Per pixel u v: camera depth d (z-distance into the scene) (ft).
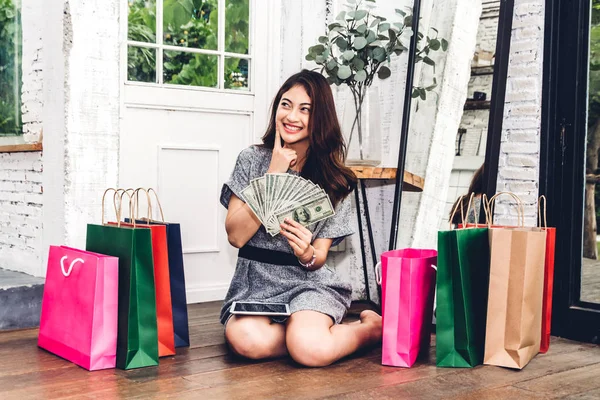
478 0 10.00
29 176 10.92
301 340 7.57
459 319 7.72
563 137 9.58
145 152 10.92
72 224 9.91
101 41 10.14
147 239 7.48
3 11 11.45
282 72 12.22
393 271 7.78
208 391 6.71
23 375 7.22
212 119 11.59
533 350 8.07
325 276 8.47
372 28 11.68
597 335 9.21
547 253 8.43
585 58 9.43
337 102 12.05
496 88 9.66
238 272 8.59
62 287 8.00
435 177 10.25
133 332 7.46
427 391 6.81
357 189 11.43
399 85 11.32
